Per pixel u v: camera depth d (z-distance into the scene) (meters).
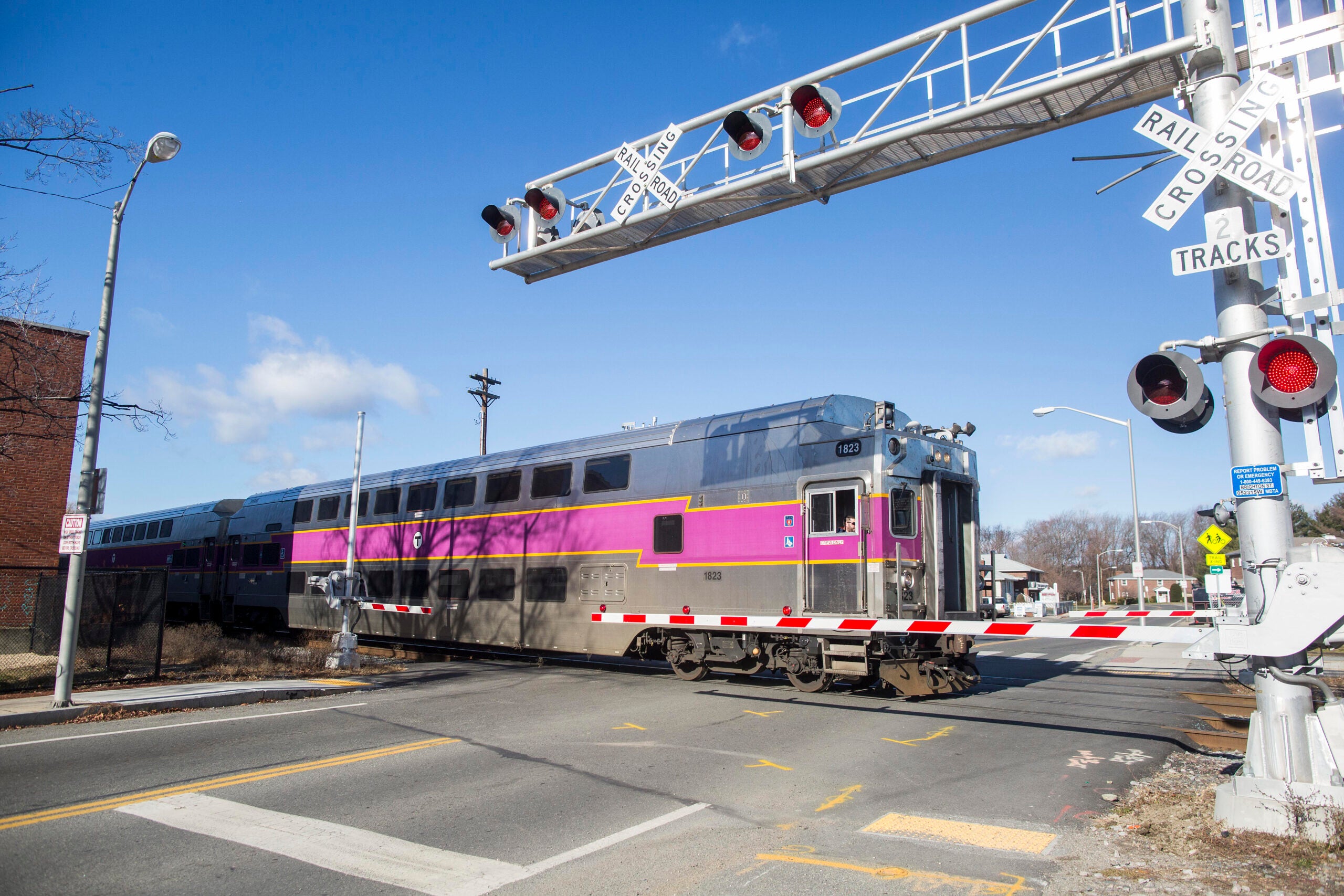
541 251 11.11
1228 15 6.47
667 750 8.55
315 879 4.91
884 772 7.66
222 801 6.52
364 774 7.43
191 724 9.80
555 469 16.52
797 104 9.07
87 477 11.09
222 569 26.33
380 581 20.14
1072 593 112.38
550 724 9.94
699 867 5.15
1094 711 11.12
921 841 5.67
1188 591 69.25
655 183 10.13
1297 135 6.01
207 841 5.57
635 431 15.55
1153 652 22.78
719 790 7.03
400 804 6.51
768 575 12.84
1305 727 5.59
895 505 12.05
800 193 9.79
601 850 5.45
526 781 7.26
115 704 10.47
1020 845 5.58
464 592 17.81
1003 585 63.69
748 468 13.42
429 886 4.81
